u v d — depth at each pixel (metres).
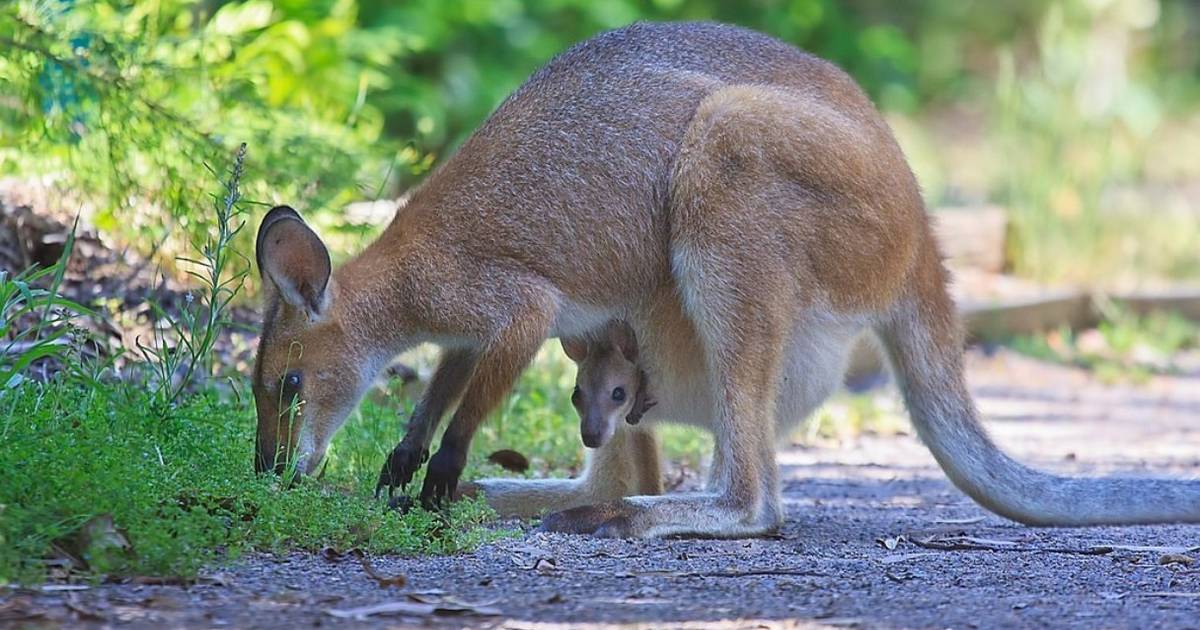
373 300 10.56
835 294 10.91
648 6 31.73
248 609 7.55
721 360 10.66
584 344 11.17
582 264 10.79
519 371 10.66
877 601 8.05
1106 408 18.84
